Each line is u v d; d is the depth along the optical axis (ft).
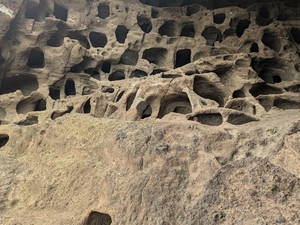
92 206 14.70
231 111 20.99
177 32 48.75
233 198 10.58
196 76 27.84
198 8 50.72
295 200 9.25
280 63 34.78
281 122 16.93
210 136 15.84
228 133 16.06
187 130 16.80
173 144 15.69
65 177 17.54
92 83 40.60
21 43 38.45
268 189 9.98
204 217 10.73
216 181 11.55
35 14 42.93
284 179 9.98
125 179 14.71
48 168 19.03
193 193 12.63
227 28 44.09
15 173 20.13
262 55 34.45
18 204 17.46
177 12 50.06
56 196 16.93
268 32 37.88
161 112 26.61
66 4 45.75
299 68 34.14
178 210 12.12
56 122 23.11
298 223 8.59
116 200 14.01
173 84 26.37
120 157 16.22
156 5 53.67
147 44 45.01
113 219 13.39
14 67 38.29
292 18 44.62
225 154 14.70
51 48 40.11
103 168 16.70
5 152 23.48
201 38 44.68
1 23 35.37
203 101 24.25
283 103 28.25
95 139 18.94
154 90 26.35
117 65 43.34
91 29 45.80
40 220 15.26
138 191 13.44
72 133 20.85
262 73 35.60
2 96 36.29
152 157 14.98
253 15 43.68
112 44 44.27
